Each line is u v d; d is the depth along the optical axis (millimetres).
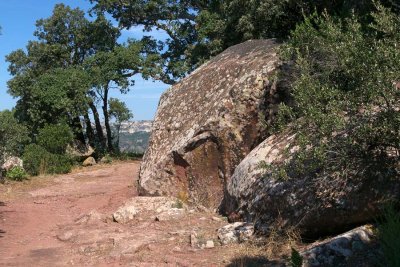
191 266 5555
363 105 4746
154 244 6547
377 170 4996
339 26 6102
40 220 9414
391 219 4387
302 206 5711
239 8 14797
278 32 12414
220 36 18062
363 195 5133
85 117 24125
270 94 8156
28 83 22625
